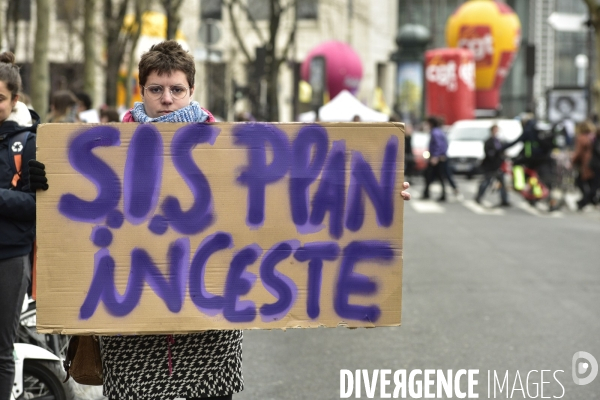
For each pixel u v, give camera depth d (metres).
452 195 26.33
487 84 57.22
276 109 35.16
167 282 3.83
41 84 15.41
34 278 4.60
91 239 3.81
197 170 3.83
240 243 3.85
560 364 7.07
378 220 3.89
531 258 12.98
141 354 3.88
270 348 7.80
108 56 26.42
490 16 56.28
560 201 21.44
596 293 10.16
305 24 57.81
